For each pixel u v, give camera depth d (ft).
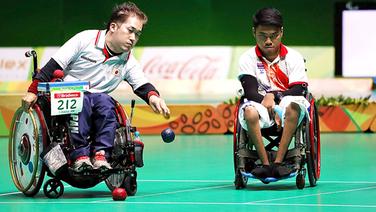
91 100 42.63
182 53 99.66
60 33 107.24
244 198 42.80
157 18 107.34
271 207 39.93
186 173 53.98
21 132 44.24
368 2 96.73
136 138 43.55
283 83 46.96
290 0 106.32
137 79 45.27
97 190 46.50
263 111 44.75
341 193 44.34
